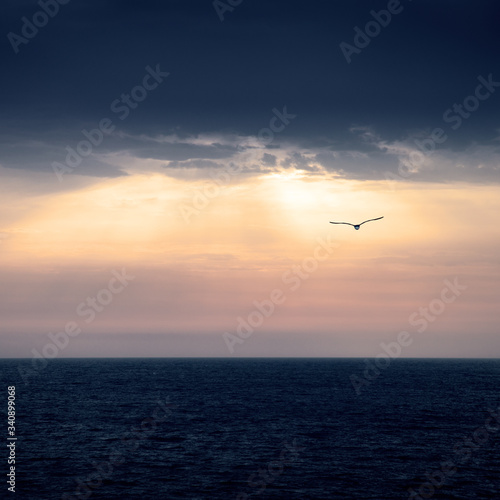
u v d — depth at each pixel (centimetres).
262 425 7162
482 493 4241
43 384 14650
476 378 17850
